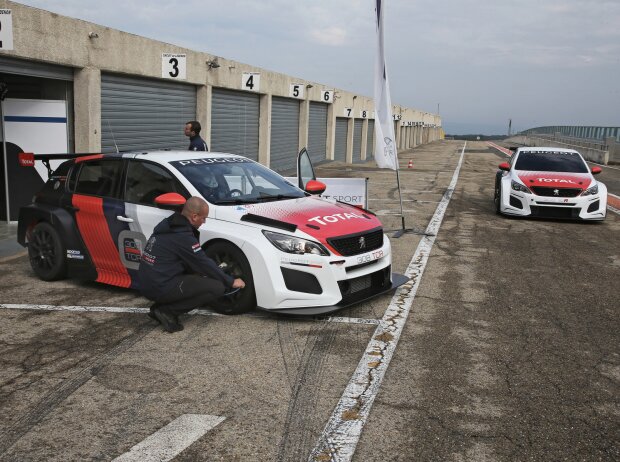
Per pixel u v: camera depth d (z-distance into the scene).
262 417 3.62
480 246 9.05
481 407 3.79
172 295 4.96
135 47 12.09
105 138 11.71
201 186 5.81
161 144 14.01
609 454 3.26
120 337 4.94
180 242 4.90
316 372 4.29
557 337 5.11
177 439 3.36
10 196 9.62
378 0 9.38
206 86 15.58
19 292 6.23
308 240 5.23
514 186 11.73
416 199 15.19
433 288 6.58
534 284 6.87
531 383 4.16
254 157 20.31
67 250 6.42
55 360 4.46
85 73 10.67
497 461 3.17
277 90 21.17
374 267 5.73
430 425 3.55
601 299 6.31
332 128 29.56
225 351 4.66
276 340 4.90
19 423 3.53
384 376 4.23
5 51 8.79
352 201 9.56
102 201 6.15
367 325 5.30
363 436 3.41
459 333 5.15
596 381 4.21
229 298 5.45
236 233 5.36
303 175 8.99
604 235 10.29
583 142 45.19
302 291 5.23
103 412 3.67
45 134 9.61
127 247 5.96
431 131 87.62
